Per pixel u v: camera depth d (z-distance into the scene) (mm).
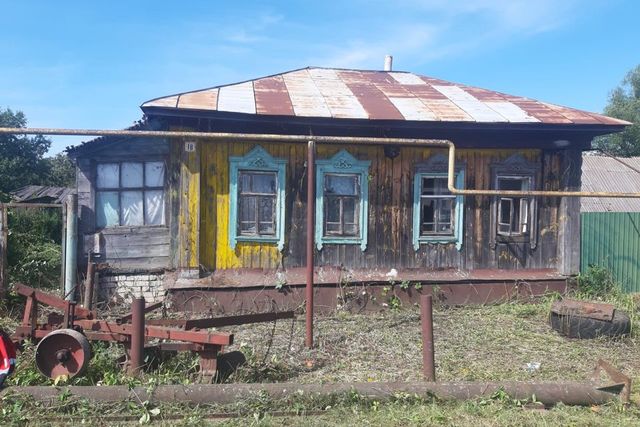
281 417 5098
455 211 10773
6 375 5270
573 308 8422
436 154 10648
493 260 10906
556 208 11133
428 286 10461
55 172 41469
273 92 11008
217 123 9750
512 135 10719
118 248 10156
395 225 10578
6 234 9391
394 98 11289
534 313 9648
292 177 10227
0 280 9188
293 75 12781
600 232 11406
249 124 9828
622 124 10430
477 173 10781
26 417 4871
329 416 5113
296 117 9523
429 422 4969
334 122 9711
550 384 5543
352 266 10414
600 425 4984
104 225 10266
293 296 9984
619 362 7223
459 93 12156
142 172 10281
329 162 10281
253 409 5156
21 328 6199
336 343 7633
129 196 10297
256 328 8492
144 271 10141
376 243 10508
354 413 5148
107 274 10055
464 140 10578
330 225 10445
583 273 11164
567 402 5465
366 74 13734
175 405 5160
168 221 10148
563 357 7367
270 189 10258
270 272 10125
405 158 10586
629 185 21391
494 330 8578
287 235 10242
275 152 10141
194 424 4871
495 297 10680
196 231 9789
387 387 5449
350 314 9875
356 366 6727
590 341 8148
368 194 10453
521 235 11031
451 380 6258
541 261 11094
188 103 9562
